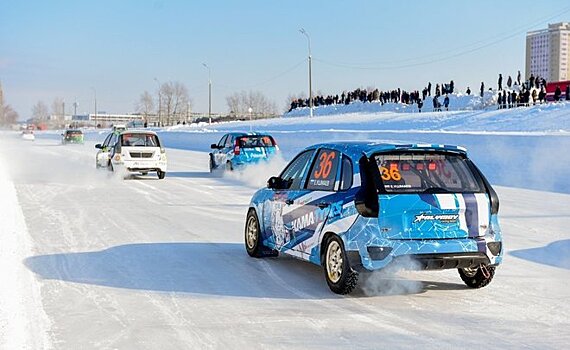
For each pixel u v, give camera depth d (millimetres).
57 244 9945
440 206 6754
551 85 51562
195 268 8430
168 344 5453
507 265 8703
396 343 5504
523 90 51969
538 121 37188
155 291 7234
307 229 7660
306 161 8219
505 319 6230
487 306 6703
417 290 7359
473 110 50031
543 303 6828
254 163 22531
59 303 6664
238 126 69500
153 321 6105
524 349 5363
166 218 12891
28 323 5953
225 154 23266
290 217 8086
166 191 18094
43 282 7543
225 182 20938
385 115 56875
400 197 6711
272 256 9234
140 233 11078
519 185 18828
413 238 6699
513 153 19531
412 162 7008
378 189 6715
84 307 6543
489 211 6984
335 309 6555
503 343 5512
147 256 9141
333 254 7152
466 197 6883
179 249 9703
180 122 123188
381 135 27359
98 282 7605
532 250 9695
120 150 21734
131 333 5734
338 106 78062
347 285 6945
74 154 38781
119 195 17016
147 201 15711
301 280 7805
